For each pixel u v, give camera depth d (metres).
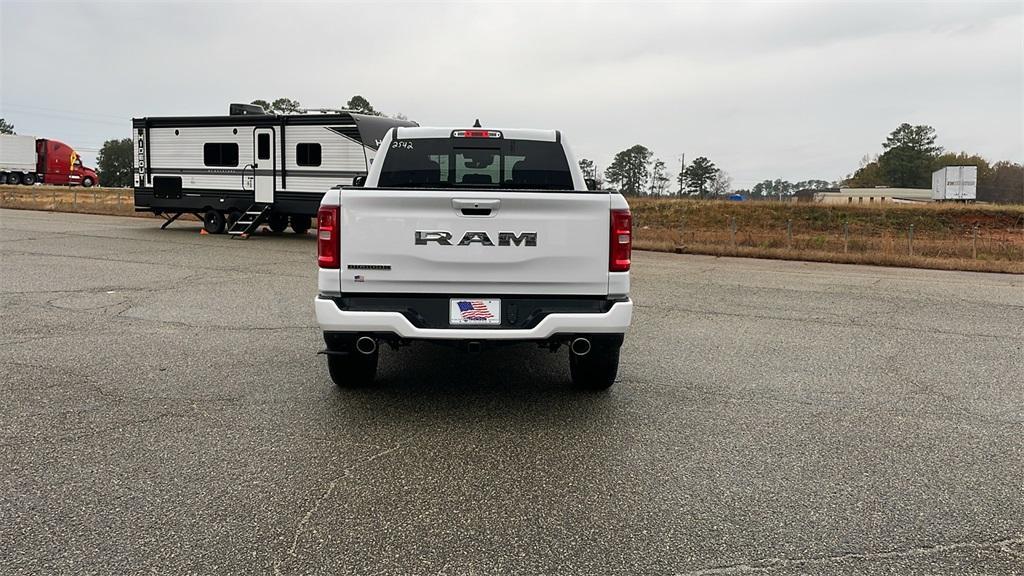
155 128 19.36
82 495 3.50
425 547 3.05
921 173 110.94
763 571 2.90
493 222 4.58
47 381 5.46
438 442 4.32
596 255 4.65
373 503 3.47
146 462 3.93
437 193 4.55
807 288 12.12
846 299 10.80
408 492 3.60
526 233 4.59
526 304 4.67
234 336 7.11
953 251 22.16
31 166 52.56
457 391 5.43
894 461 4.12
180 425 4.54
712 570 2.90
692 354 6.82
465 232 4.57
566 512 3.41
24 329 7.27
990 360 6.75
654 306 9.70
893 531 3.26
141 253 14.52
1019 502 3.58
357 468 3.89
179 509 3.37
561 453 4.18
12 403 4.91
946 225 35.66
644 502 3.53
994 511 3.48
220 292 9.79
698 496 3.61
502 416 4.84
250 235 19.36
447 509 3.42
